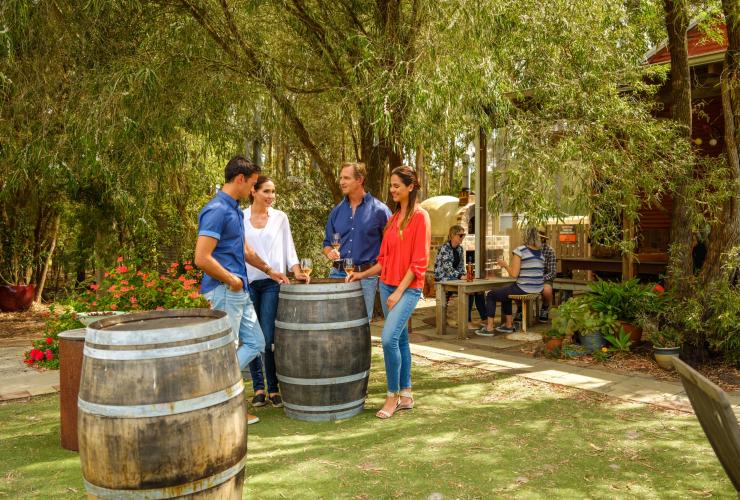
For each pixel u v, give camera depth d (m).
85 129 6.11
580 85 6.29
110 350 2.30
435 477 3.21
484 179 9.74
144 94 6.19
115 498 2.30
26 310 12.21
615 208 6.23
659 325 6.06
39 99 6.59
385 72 6.46
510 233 11.42
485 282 7.57
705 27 7.22
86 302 6.42
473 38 6.13
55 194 10.70
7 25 5.93
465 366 5.87
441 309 7.67
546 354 6.27
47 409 4.61
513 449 3.60
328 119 10.05
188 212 11.63
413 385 5.20
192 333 2.37
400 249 4.29
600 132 6.09
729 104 5.59
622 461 3.40
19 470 3.36
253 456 3.54
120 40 6.63
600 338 6.21
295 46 8.30
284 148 11.77
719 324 5.39
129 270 6.61
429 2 6.38
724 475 3.19
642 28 8.34
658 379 5.24
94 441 2.30
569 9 6.34
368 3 7.61
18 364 6.26
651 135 5.91
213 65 7.23
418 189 4.33
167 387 2.29
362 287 4.66
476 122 7.00
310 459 3.48
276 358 4.30
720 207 5.69
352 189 4.76
